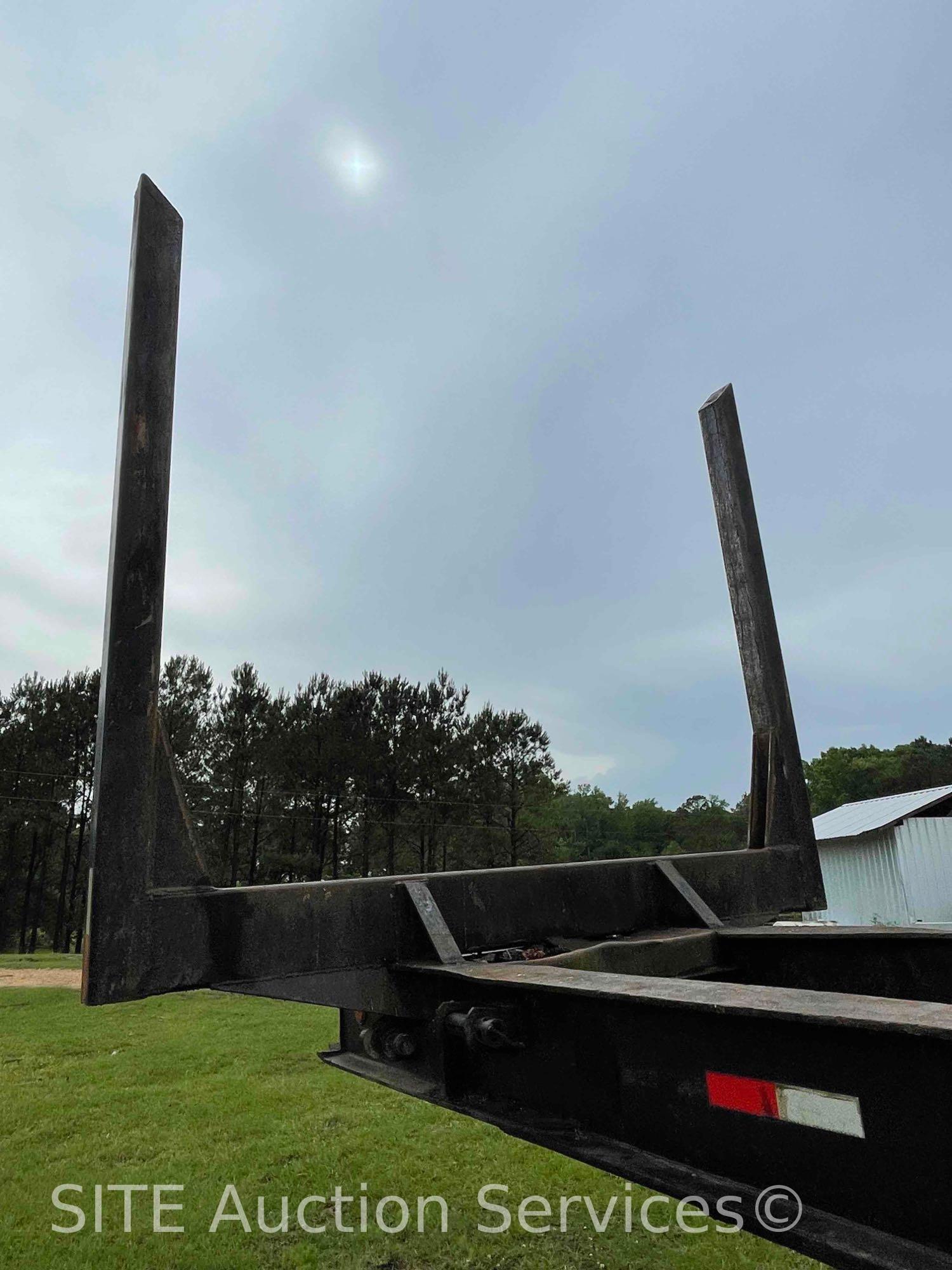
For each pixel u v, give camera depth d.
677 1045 1.18
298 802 28.56
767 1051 1.06
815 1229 0.95
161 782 1.44
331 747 28.47
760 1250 3.29
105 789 1.36
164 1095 6.02
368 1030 1.72
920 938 1.83
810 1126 0.99
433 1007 1.61
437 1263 3.24
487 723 30.61
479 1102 1.48
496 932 1.86
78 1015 10.10
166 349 1.63
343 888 1.62
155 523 1.53
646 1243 3.38
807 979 1.96
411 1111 5.52
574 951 1.69
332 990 1.54
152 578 1.50
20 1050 7.84
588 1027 1.33
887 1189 0.90
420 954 1.67
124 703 1.41
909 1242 0.88
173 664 29.45
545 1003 1.41
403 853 30.52
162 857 1.41
